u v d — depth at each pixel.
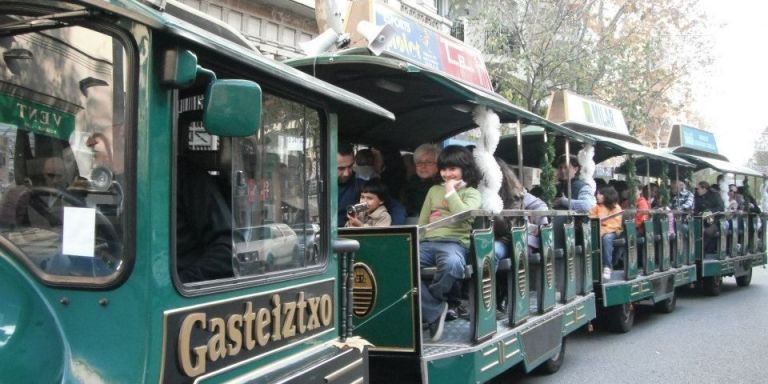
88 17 2.44
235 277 2.89
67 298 2.49
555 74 15.12
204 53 2.70
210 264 2.84
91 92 2.51
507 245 5.69
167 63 2.46
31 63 2.62
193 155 3.01
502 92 15.20
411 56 6.06
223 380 2.71
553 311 6.36
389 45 5.65
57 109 2.57
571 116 9.73
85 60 2.53
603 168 12.82
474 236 4.77
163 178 2.48
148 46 2.43
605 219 8.73
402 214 5.68
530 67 14.60
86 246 2.50
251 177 3.08
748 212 14.30
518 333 5.43
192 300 2.59
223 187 2.99
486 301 4.91
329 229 3.57
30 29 2.57
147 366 2.38
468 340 4.86
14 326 2.51
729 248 13.18
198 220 2.94
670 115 20.55
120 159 2.46
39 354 2.48
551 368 6.77
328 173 3.58
